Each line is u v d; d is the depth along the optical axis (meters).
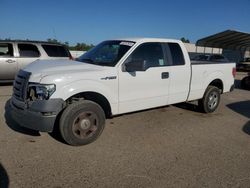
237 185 3.77
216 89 7.48
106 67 5.13
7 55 10.39
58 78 4.48
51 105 4.39
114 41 5.96
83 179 3.75
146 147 4.95
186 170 4.13
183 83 6.48
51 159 4.29
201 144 5.24
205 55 23.19
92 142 5.01
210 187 3.69
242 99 10.37
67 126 4.62
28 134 5.29
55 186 3.55
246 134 5.97
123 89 5.31
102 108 5.37
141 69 5.13
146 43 5.75
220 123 6.70
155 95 5.90
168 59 6.14
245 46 39.06
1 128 5.57
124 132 5.68
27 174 3.81
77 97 4.97
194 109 7.84
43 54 10.92
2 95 8.96
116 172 3.98
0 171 3.86
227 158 4.64
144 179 3.82
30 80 4.54
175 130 5.98
